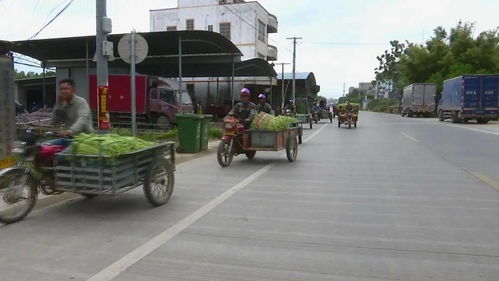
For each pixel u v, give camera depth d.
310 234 5.59
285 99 50.66
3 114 8.30
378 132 24.27
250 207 6.96
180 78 22.97
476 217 6.38
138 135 16.72
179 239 5.38
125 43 10.92
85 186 6.36
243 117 11.80
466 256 4.82
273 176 9.79
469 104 33.97
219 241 5.31
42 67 30.70
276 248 5.08
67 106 6.91
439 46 59.06
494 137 20.27
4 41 8.98
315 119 36.81
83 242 5.25
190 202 7.27
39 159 6.37
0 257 4.77
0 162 8.12
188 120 13.88
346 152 14.52
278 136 11.55
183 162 11.99
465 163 11.83
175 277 4.26
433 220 6.23
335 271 4.42
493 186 8.63
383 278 4.25
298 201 7.38
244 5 47.94
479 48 56.44
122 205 7.02
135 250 4.98
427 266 4.54
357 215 6.49
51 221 6.12
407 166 11.30
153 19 50.78
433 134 22.39
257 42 48.72
